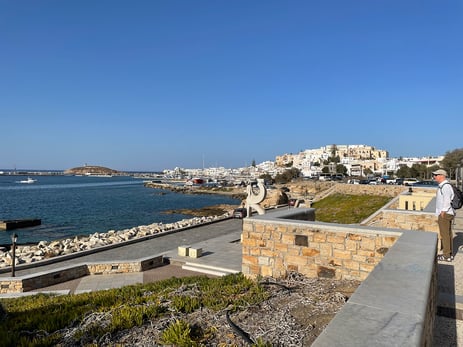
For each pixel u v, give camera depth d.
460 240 9.12
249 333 3.99
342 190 37.41
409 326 1.95
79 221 39.88
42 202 60.88
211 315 4.73
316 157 172.00
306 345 3.57
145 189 104.81
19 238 30.05
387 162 133.12
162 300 5.89
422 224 9.47
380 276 2.92
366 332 1.89
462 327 4.37
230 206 54.31
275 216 8.16
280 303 5.09
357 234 6.64
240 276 8.34
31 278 11.52
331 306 4.70
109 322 4.75
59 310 6.02
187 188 103.56
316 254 7.14
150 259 14.27
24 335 4.70
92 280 12.62
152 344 3.99
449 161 61.81
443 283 5.80
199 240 20.41
